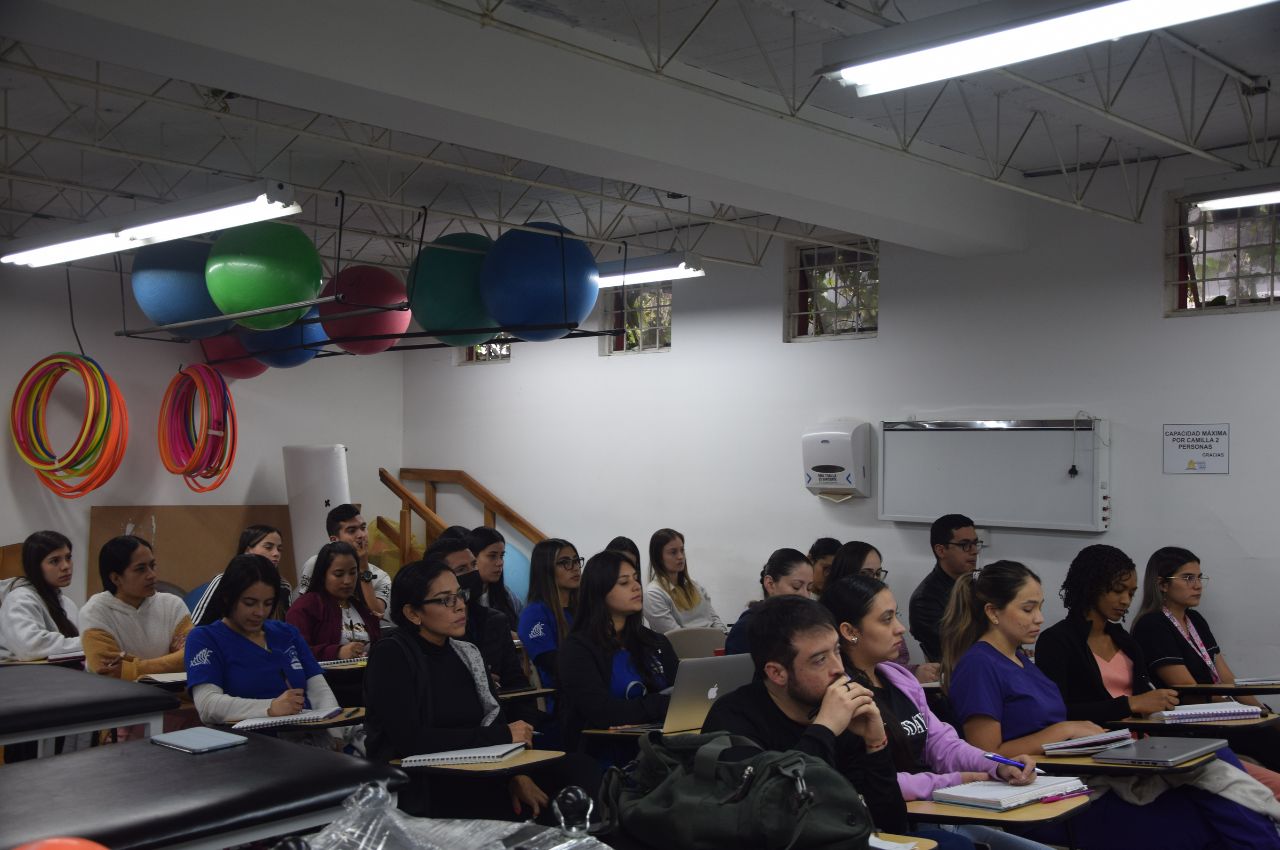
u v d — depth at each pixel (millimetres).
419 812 3805
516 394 11414
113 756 2523
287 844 1684
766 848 2295
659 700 4555
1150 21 3725
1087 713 4656
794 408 9180
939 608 6695
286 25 4473
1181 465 7270
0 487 9672
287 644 4824
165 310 6742
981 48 3988
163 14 4121
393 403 12570
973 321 8203
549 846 1928
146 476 10633
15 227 9570
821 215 6887
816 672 3057
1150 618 5621
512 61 5215
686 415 9922
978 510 8023
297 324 6887
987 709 3992
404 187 8586
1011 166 7820
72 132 7305
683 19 5418
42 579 6312
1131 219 7301
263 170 8117
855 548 6242
